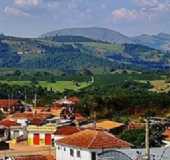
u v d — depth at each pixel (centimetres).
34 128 12731
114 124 12925
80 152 8200
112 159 6347
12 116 16588
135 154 6303
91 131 8644
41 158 8388
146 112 16850
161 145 9256
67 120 14788
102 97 17800
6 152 10988
